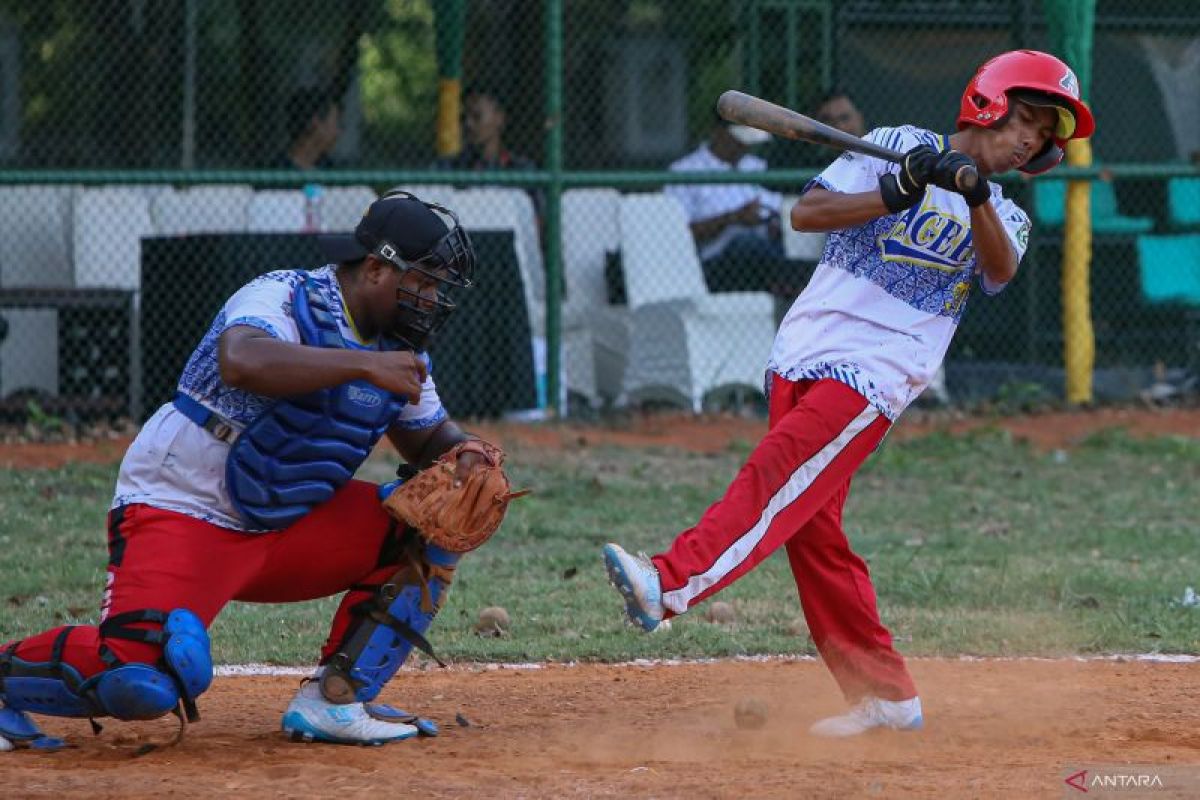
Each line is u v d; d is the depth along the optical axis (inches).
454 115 1934.1
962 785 567.8
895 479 1449.3
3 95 2027.6
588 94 2185.0
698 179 1660.9
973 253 638.5
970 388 1865.2
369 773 580.7
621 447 1504.7
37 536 1141.7
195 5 1952.5
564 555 1133.7
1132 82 2068.2
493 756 623.8
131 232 1605.6
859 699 672.4
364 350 581.3
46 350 1539.1
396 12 2358.5
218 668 823.7
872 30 2015.3
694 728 693.3
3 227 1601.9
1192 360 1971.0
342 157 2103.8
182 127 1964.8
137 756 608.1
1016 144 633.0
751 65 2044.8
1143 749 648.4
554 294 1619.1
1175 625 946.1
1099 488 1428.4
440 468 608.1
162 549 582.6
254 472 583.5
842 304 641.6
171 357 1486.2
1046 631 928.3
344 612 633.0
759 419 1668.3
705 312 1670.8
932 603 1008.2
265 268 1466.5
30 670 593.3
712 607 966.4
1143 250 1958.7
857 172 629.9
